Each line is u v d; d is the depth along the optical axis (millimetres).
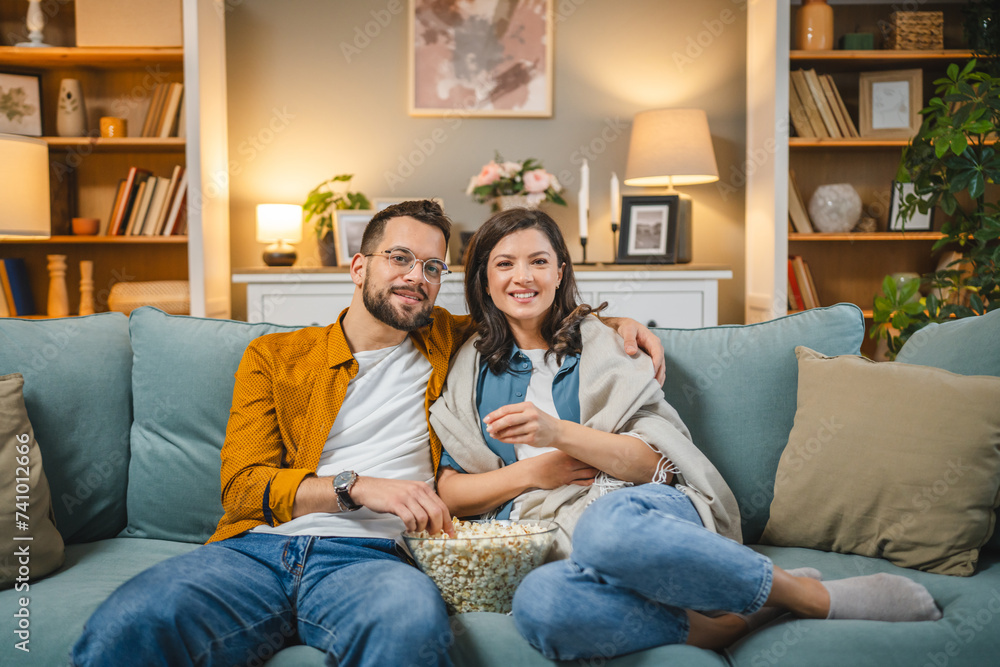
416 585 965
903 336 2580
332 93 3248
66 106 2930
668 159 2955
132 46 2859
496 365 1352
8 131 2953
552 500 1214
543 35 3256
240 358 1430
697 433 1387
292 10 3215
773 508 1307
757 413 1380
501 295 1332
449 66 3254
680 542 948
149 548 1330
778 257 2947
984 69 2965
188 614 961
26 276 3049
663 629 980
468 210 3305
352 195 3104
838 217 3021
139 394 1433
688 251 3055
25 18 3061
